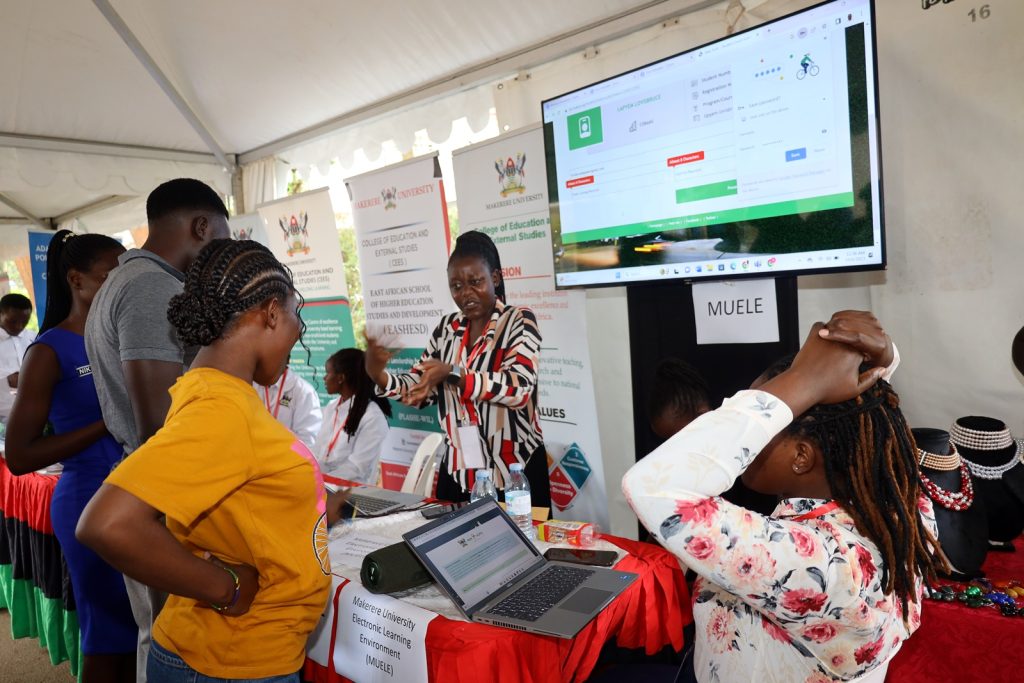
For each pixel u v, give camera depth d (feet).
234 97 12.16
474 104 10.91
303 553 3.67
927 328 7.37
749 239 6.55
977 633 4.51
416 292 11.52
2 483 10.75
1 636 10.98
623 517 10.39
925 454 4.94
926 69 7.07
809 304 8.12
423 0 9.35
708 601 3.29
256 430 3.42
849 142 5.84
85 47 10.57
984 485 5.46
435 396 7.92
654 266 7.33
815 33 5.88
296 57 10.93
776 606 2.61
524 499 5.75
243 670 3.58
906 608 2.79
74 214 20.22
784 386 2.75
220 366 3.58
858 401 2.83
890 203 7.45
